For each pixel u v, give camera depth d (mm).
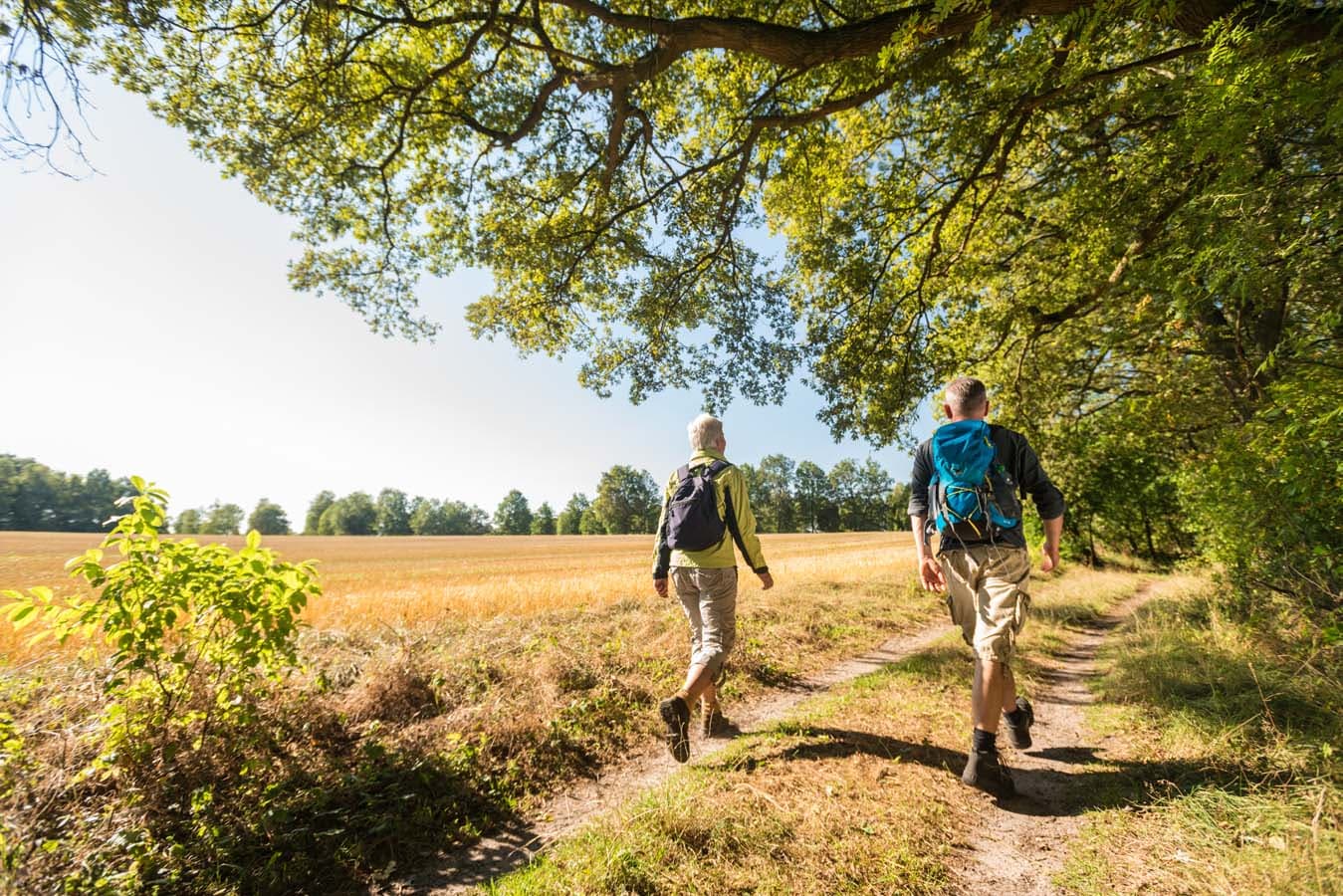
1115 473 20859
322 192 8102
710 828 2211
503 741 3303
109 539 2508
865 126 9102
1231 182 3553
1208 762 2615
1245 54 3338
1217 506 5164
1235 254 3713
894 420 9312
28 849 1996
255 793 2535
